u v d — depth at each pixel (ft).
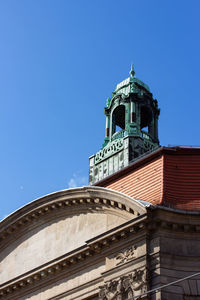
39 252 132.05
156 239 107.45
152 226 107.96
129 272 107.96
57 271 122.83
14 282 128.88
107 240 113.29
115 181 130.11
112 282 109.50
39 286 125.49
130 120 208.03
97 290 113.50
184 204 112.57
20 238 139.03
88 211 125.49
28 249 135.33
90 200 123.24
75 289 117.80
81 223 126.11
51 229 132.57
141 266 106.52
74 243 125.18
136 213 111.14
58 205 130.72
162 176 118.83
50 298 121.60
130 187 124.47
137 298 103.86
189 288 104.06
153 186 118.83
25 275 127.24
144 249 107.55
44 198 132.77
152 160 125.18
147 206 107.96
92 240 115.14
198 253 106.93
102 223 120.88
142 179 123.44
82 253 118.01
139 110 211.41
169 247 107.04
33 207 135.13
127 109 210.79
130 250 109.81
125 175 129.18
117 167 200.85
